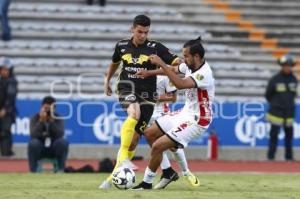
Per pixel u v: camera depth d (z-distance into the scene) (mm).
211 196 28406
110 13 70125
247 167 53031
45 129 45781
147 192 29656
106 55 67062
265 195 29359
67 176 41688
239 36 71688
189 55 30938
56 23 69188
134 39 32750
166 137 31234
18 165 52562
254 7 73875
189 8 72250
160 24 70312
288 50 71500
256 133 58969
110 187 32656
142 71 32031
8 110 55719
